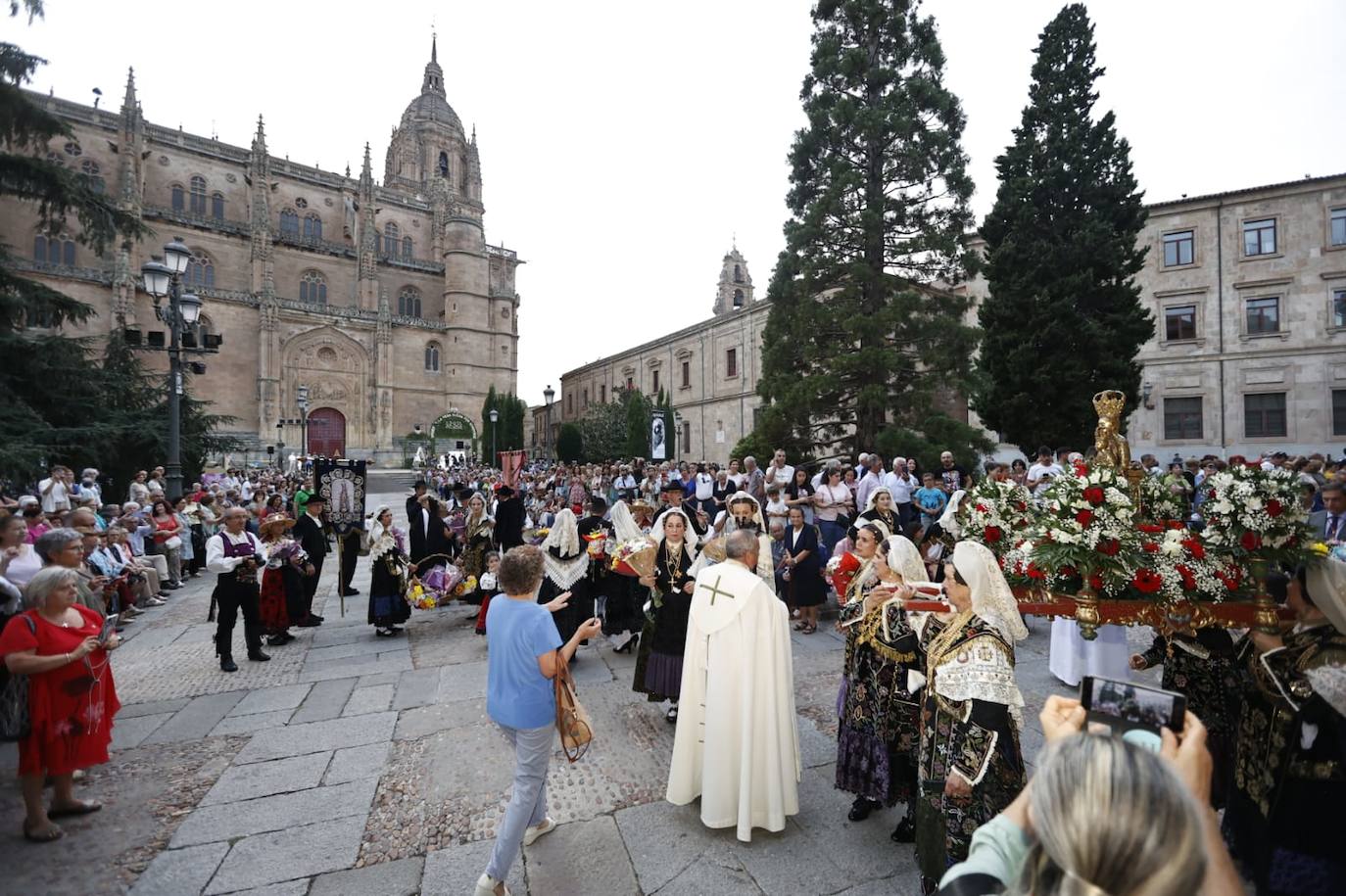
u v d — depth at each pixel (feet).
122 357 74.90
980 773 8.57
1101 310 62.34
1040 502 13.37
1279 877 8.55
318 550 30.96
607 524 26.53
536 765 11.00
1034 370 61.26
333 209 192.13
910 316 59.06
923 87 60.03
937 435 57.31
